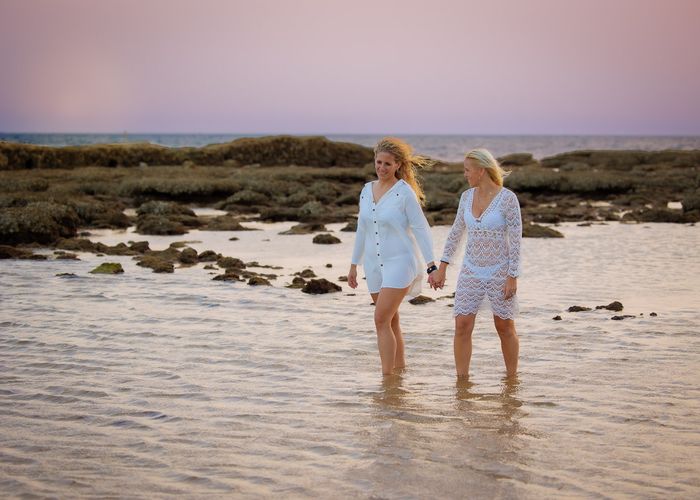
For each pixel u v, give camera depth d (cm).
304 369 682
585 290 1072
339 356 727
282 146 4738
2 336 807
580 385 624
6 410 570
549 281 1151
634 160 4603
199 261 1376
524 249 1534
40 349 755
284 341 786
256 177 3122
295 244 1639
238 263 1305
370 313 921
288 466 457
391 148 644
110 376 661
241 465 460
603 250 1514
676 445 487
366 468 453
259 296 1029
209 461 466
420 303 977
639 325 841
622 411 556
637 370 666
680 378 641
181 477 442
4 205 2011
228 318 896
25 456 477
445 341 782
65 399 596
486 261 630
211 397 600
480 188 634
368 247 657
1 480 438
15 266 1295
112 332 825
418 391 612
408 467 454
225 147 4525
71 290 1073
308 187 2906
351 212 2283
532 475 440
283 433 515
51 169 3566
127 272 1231
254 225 2080
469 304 637
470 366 688
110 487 428
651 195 2839
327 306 962
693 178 3319
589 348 745
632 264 1327
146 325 860
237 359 717
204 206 2636
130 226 2006
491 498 409
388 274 643
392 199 641
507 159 5016
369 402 584
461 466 454
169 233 1828
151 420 545
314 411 563
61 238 1627
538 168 4416
